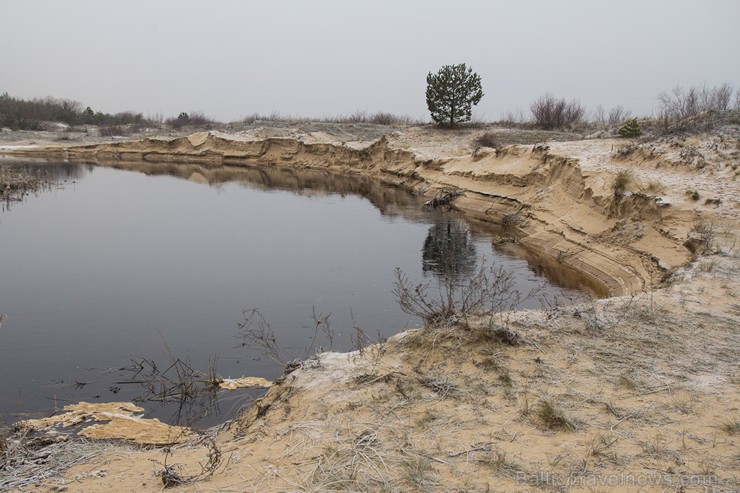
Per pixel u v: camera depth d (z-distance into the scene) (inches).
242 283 597.0
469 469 173.0
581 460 174.6
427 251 747.4
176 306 522.3
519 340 263.0
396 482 167.8
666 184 634.8
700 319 298.8
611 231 653.3
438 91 1808.6
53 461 219.0
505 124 1889.8
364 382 241.6
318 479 172.2
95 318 488.1
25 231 854.5
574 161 845.8
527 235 821.9
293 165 2068.2
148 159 2389.3
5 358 401.4
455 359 252.8
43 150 2551.7
